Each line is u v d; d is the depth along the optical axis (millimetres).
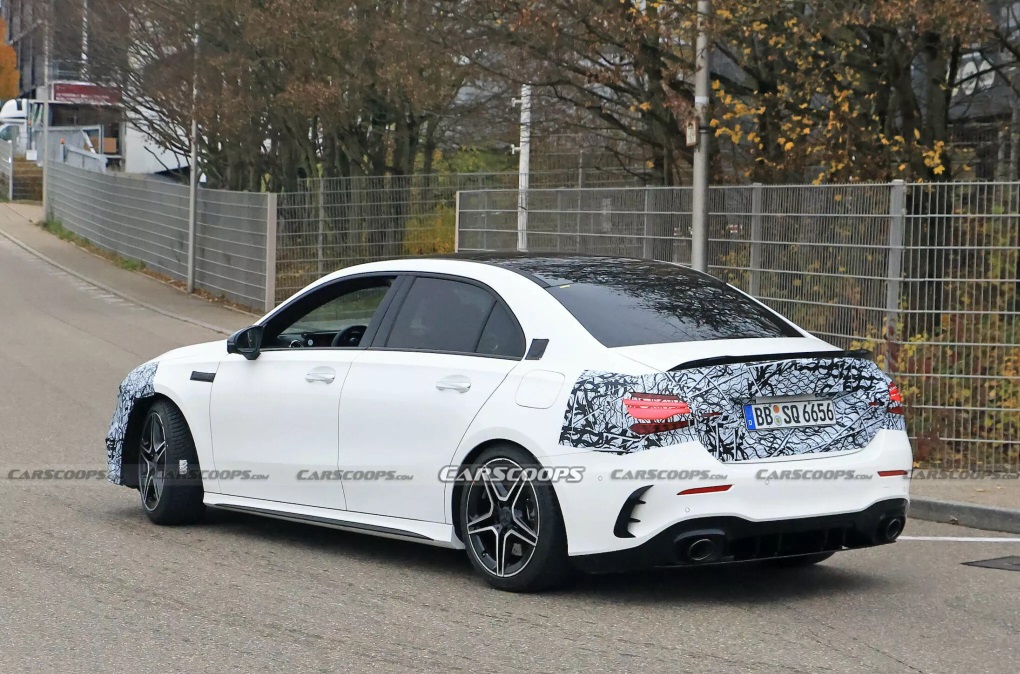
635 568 5730
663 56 14133
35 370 15391
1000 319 9695
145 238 29906
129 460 8070
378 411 6629
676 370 5695
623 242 13414
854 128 12945
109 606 5938
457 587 6328
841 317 10523
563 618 5750
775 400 5828
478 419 6156
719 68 17125
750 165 14469
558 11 13938
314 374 6984
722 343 6031
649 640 5406
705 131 11781
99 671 4992
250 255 22469
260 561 6902
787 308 11062
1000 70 14070
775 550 5820
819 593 6316
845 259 10484
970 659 5203
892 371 9914
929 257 9898
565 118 18750
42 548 7121
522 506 6070
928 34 12289
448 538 6367
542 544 5934
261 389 7250
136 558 6930
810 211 10828
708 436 5648
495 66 16672
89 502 8484
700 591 6312
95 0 26109
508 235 15391
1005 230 9664
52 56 29031
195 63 23312
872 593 6336
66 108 51438
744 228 11547
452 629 5566
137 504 8461
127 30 25359
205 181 32750
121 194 32094
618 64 14875
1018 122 14578
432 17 16797
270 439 7199
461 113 21344
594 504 5715
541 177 21984
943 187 9852
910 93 12867
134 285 26781
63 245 35875
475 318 6492
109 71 28078
